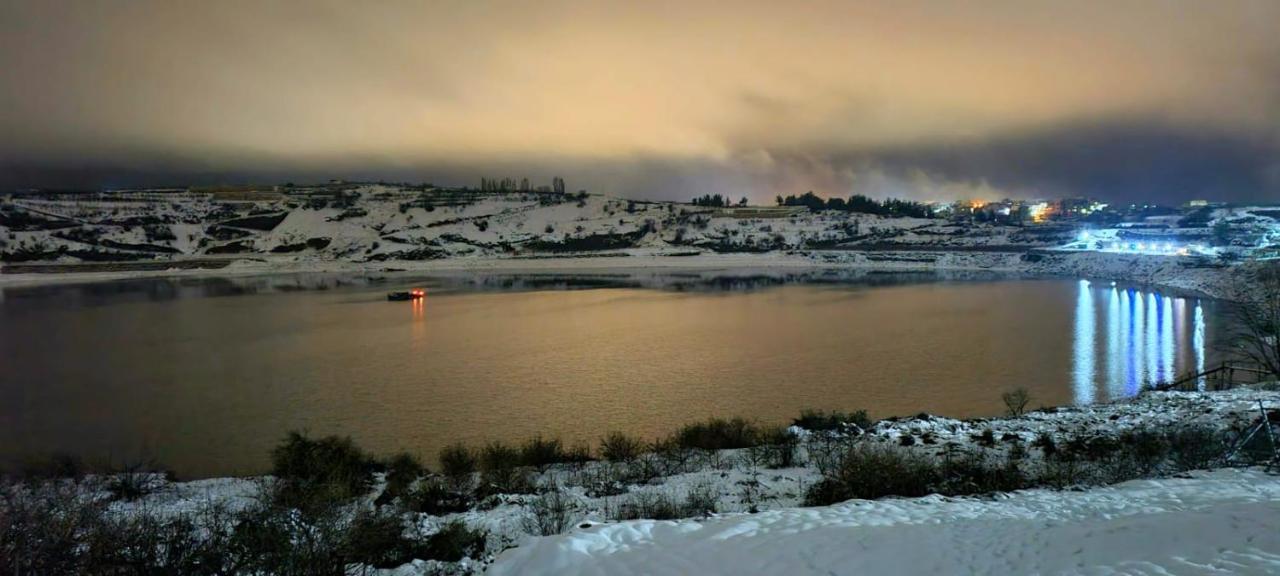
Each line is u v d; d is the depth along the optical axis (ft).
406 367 139.03
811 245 570.46
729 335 175.52
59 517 31.42
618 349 156.35
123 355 158.81
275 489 50.34
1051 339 163.32
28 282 393.91
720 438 69.41
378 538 33.24
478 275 433.89
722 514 34.63
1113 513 29.40
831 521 31.14
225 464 80.38
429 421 97.19
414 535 35.60
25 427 99.04
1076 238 502.38
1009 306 234.38
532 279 395.96
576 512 41.22
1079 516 29.43
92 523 31.42
